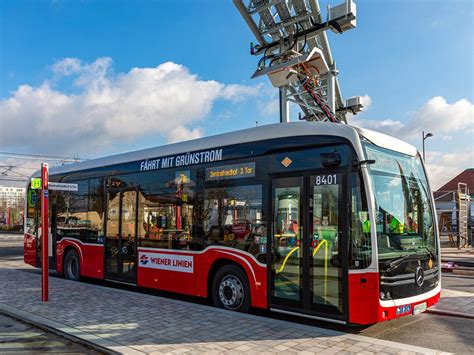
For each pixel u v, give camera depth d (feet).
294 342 18.56
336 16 46.34
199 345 18.20
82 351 18.45
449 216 91.15
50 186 29.19
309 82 46.11
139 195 32.32
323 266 20.93
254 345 18.17
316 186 21.77
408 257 20.89
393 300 19.71
